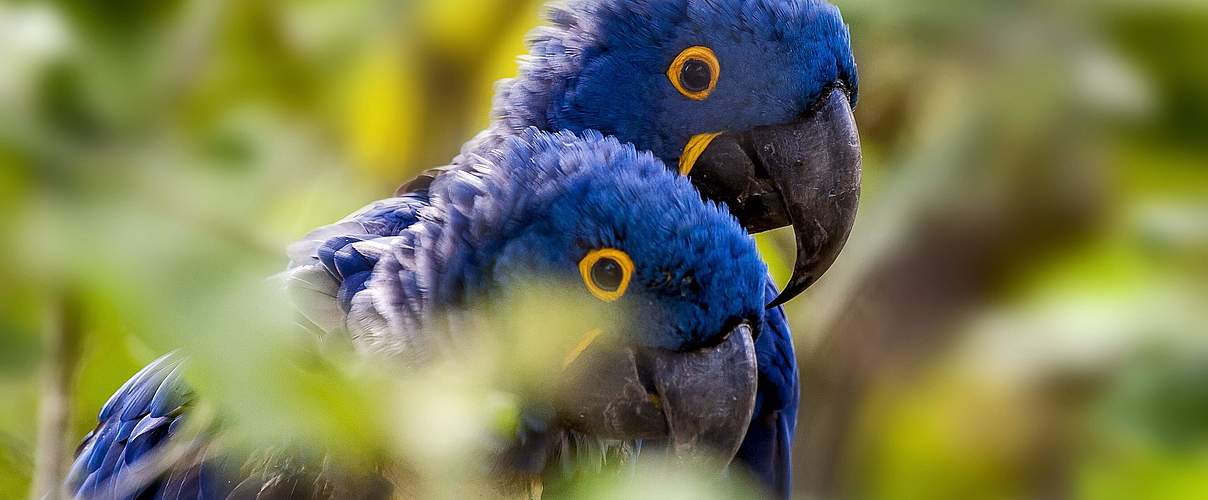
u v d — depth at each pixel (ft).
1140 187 34.96
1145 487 35.47
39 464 20.16
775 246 37.78
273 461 23.36
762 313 24.57
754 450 35.35
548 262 23.76
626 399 24.54
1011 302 36.29
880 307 37.37
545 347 23.88
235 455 22.99
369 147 32.50
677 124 32.89
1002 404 36.81
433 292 23.98
